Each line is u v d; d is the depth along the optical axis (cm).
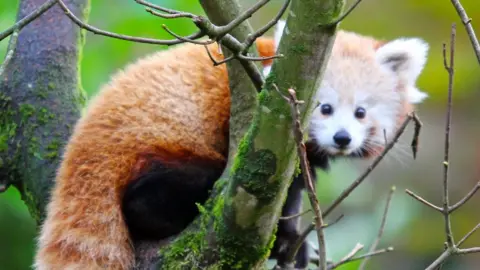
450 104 580
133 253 789
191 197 816
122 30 1244
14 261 1161
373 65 1068
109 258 773
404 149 1120
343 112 1023
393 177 1784
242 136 696
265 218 611
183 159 829
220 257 635
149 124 832
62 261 775
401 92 1093
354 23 2006
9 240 1166
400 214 1711
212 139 854
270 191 595
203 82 874
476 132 1870
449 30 1962
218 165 847
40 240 808
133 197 799
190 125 847
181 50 915
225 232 624
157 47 1283
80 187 796
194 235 675
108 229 781
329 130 1008
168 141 830
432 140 1888
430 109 1931
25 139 904
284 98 546
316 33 564
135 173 806
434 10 1958
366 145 1052
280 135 579
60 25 951
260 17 1803
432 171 1822
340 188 1611
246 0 1495
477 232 1680
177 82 870
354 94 1031
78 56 964
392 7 2008
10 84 923
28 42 941
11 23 1242
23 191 916
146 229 798
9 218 1168
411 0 1981
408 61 1097
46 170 885
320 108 1024
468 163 1845
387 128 1064
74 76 949
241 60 615
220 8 688
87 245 775
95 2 1266
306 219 1351
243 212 606
